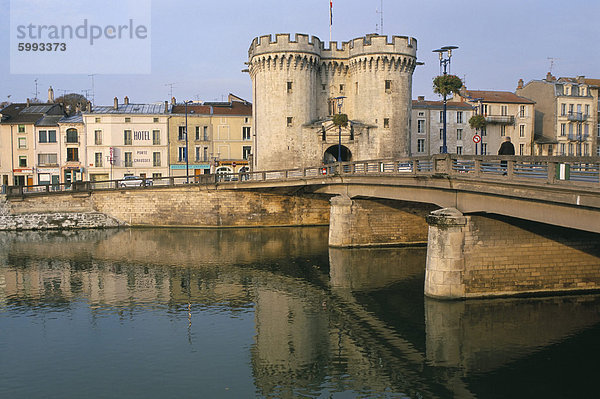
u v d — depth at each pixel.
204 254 39.66
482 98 72.19
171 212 54.56
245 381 17.89
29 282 31.52
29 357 19.98
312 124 60.28
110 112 72.31
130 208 55.31
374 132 60.94
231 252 40.34
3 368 18.97
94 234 50.41
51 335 22.39
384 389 17.22
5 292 29.31
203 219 54.09
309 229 53.28
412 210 42.41
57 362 19.50
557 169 18.81
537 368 18.36
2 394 16.92
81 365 19.25
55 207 55.03
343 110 64.19
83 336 22.27
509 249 24.75
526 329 21.52
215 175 54.06
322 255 38.59
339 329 22.89
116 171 71.81
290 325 23.53
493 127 72.31
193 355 20.16
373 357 19.84
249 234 49.84
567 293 25.30
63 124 72.19
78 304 26.98
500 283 24.80
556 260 25.09
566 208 19.02
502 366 18.64
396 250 40.44
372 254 38.72
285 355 20.12
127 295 28.66
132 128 72.00
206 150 73.69
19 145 72.50
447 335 21.20
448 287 24.52
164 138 72.44
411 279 30.80
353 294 28.00
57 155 72.50
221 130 73.88
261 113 61.59
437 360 19.34
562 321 22.22
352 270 33.56
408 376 18.14
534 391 16.78
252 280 31.67
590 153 75.62
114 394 16.92
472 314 23.12
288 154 60.38
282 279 31.75
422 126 69.69
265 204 54.91
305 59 59.91
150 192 54.88
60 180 72.38
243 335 22.33
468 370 18.44
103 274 33.56
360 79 61.78
